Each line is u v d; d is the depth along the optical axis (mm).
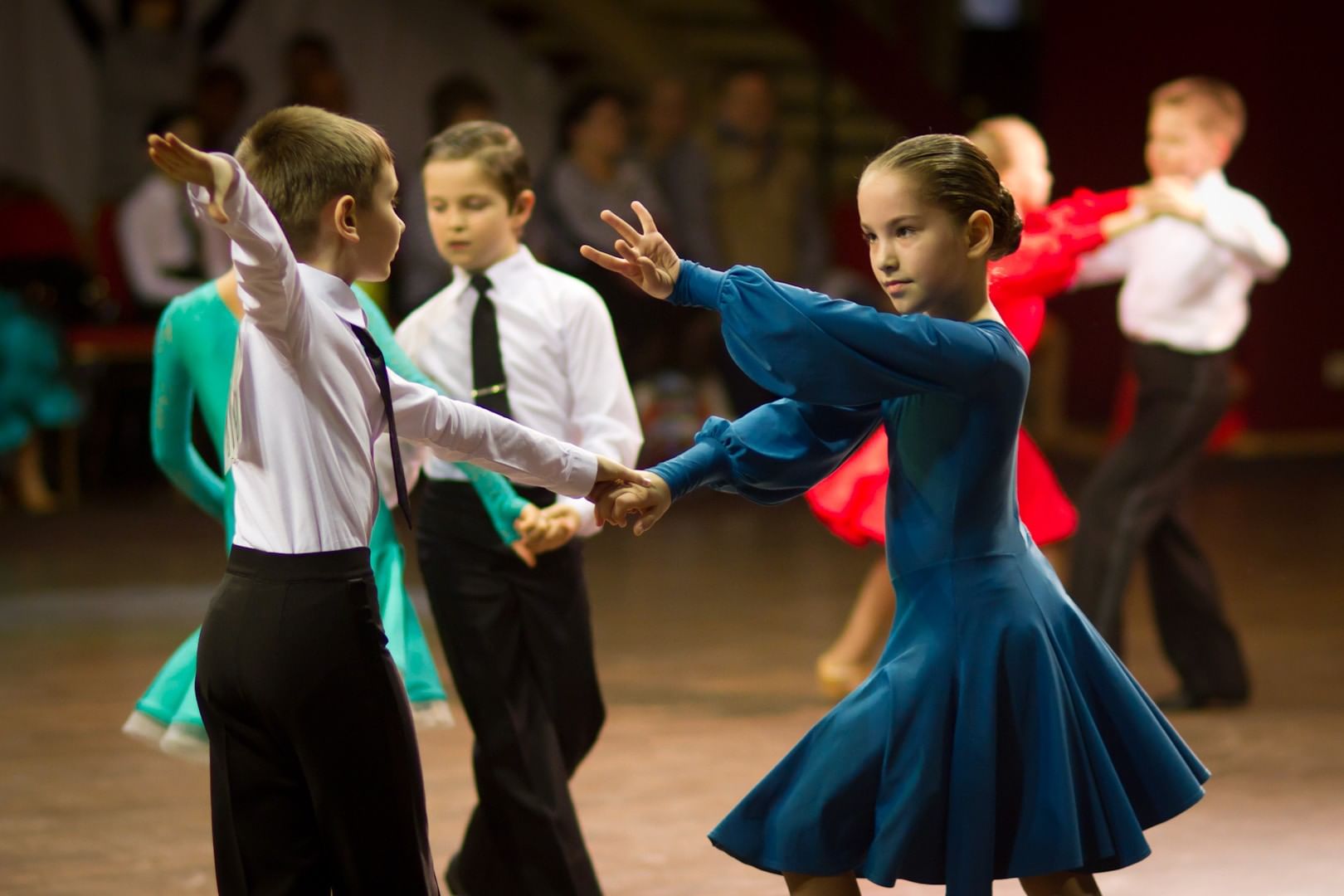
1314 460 19906
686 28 21172
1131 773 4379
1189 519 15453
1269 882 5969
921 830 4133
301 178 4191
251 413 4082
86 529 14875
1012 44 23328
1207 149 8680
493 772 5488
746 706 8656
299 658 4004
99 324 16375
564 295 5707
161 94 18203
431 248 14531
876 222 4273
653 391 16281
